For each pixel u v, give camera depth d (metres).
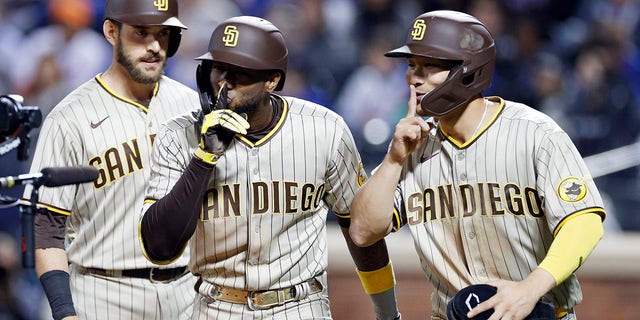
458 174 15.45
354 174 16.34
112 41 18.27
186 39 39.69
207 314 16.08
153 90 18.69
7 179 12.80
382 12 38.69
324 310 16.30
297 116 15.91
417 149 15.80
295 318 15.89
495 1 38.50
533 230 15.31
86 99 18.20
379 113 35.94
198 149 14.60
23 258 13.09
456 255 15.65
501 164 15.23
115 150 17.98
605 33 36.25
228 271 15.83
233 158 15.52
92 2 40.41
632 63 37.31
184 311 18.55
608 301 28.88
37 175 13.15
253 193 15.56
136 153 18.11
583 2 39.50
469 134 15.45
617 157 32.19
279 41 15.16
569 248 14.40
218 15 40.66
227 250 15.71
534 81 35.97
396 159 15.09
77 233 18.28
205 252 15.83
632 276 28.83
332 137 15.96
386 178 15.12
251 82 14.95
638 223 31.03
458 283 15.66
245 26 14.95
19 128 13.10
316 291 16.23
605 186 31.70
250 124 15.57
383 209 15.12
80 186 17.88
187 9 40.25
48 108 37.47
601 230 14.78
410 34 15.26
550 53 37.81
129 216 18.05
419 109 15.32
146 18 17.64
